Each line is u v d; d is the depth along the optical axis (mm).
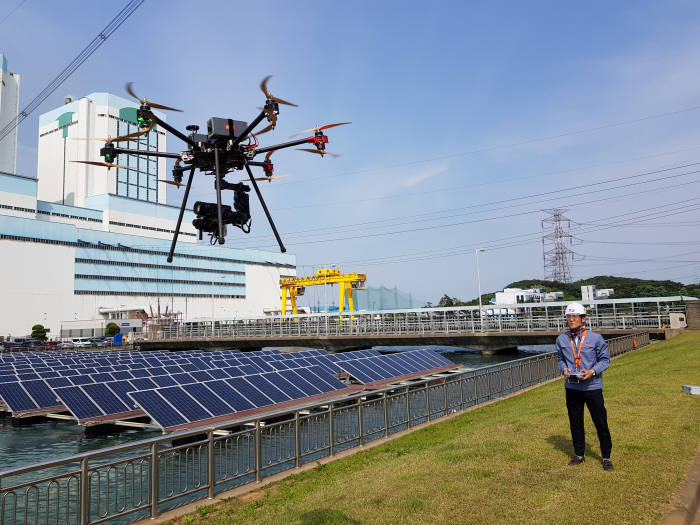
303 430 11555
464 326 66062
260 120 8617
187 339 85938
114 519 7684
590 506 6383
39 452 19781
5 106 140875
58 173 152125
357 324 76125
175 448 8695
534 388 22156
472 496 7094
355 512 6863
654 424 10438
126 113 155125
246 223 9773
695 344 30375
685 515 5859
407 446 12422
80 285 104875
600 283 138625
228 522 7527
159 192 162875
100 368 32906
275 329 84875
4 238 92750
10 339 89000
